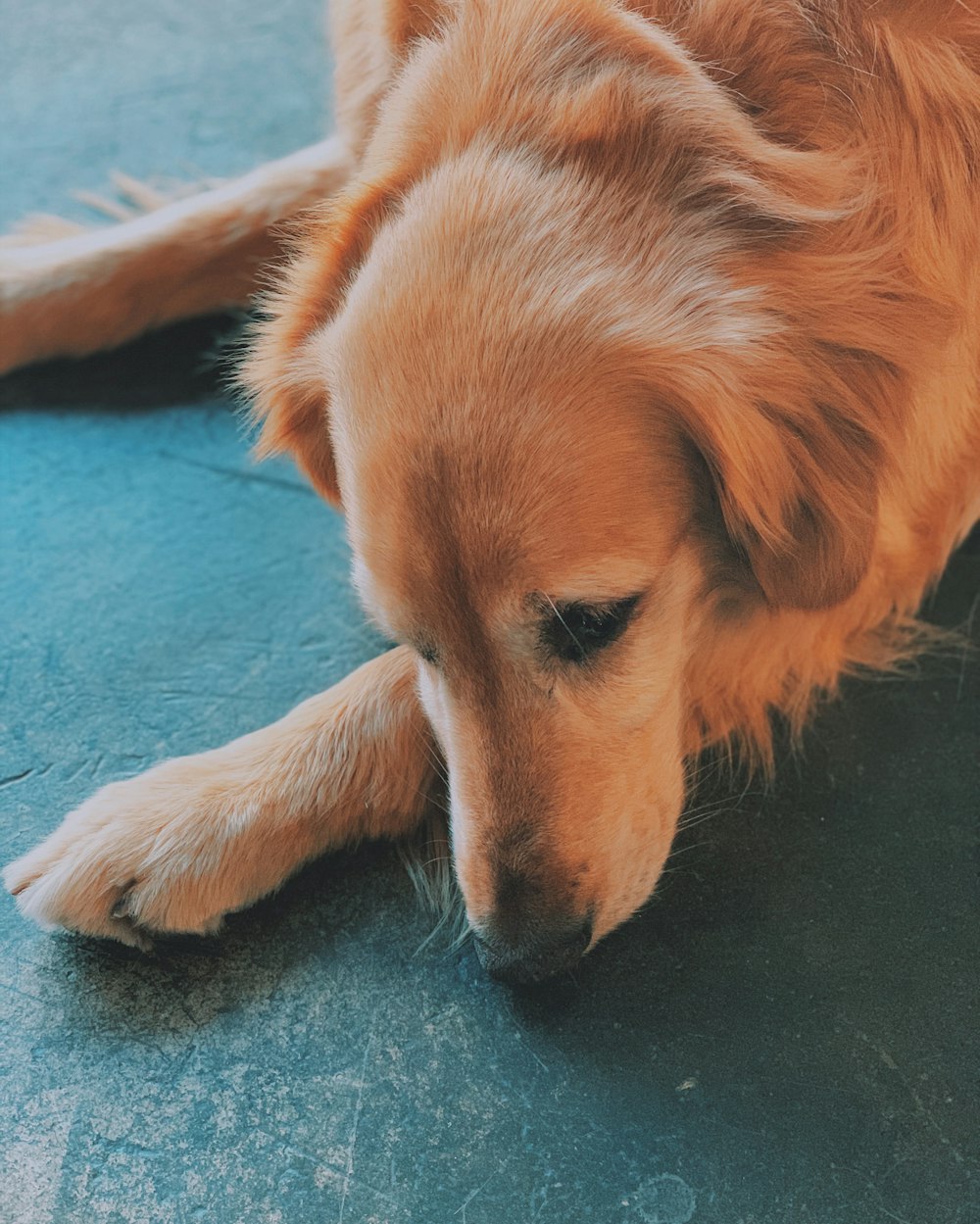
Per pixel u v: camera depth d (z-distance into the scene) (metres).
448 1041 0.54
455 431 0.50
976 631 0.66
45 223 0.84
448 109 0.53
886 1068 0.52
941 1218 0.49
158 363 0.81
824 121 0.53
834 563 0.55
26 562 0.71
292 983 0.55
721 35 0.53
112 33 1.10
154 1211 0.50
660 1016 0.54
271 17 1.11
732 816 0.60
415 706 0.59
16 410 0.79
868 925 0.56
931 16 0.55
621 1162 0.51
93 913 0.55
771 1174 0.50
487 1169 0.51
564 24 0.53
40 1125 0.52
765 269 0.52
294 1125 0.52
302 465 0.63
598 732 0.54
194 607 0.68
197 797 0.57
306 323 0.58
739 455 0.52
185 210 0.79
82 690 0.65
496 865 0.53
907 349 0.54
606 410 0.51
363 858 0.59
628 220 0.51
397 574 0.52
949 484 0.62
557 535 0.50
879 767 0.61
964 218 0.55
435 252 0.51
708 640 0.60
